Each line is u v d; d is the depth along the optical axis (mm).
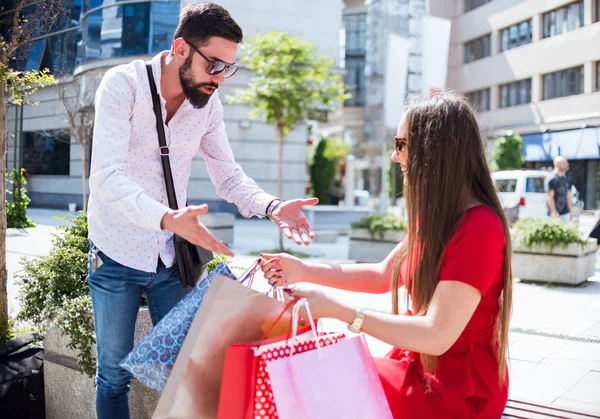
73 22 9500
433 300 1855
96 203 2311
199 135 2393
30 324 3635
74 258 3248
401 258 2217
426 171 1979
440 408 1946
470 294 1820
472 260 1829
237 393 1742
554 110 27062
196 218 1846
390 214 11062
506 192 15844
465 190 1989
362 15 37094
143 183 2312
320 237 13820
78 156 16328
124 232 2287
